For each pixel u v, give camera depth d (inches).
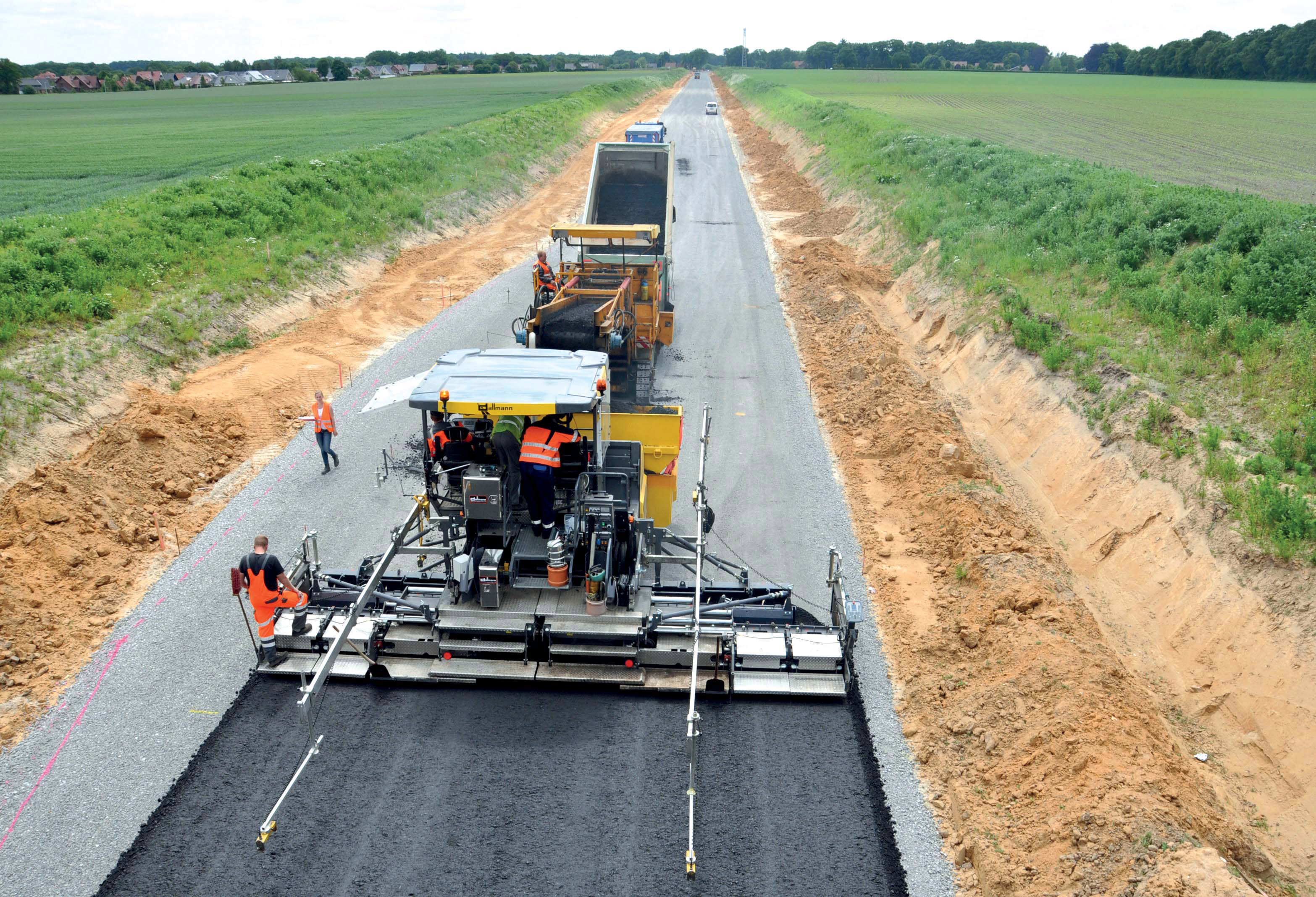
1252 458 440.8
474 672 362.0
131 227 924.6
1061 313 674.2
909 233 1048.2
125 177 1584.6
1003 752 324.8
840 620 378.0
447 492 376.8
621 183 935.7
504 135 1971.0
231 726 345.4
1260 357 515.2
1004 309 716.0
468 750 335.0
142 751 332.2
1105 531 469.7
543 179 1819.6
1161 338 592.1
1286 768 315.3
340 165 1325.0
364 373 745.0
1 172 1636.3
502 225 1393.9
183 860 284.7
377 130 2379.4
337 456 577.0
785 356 795.4
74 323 703.7
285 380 717.3
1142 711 335.6
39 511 475.2
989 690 351.3
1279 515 385.1
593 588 353.1
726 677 365.1
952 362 740.0
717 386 721.0
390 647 370.3
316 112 3223.4
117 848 289.7
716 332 860.0
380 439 618.8
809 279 1006.4
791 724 350.9
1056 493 525.7
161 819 300.4
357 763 327.6
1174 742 332.5
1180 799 284.0
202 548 477.4
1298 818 299.7
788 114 2532.0
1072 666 347.9
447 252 1206.3
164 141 2210.9
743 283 1032.2
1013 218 927.7
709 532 489.1
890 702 364.2
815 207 1465.3
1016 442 593.6
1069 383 589.0
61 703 358.0
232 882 276.8
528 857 287.7
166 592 435.8
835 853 291.0
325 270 1007.6
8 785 314.5
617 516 383.6
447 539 377.1
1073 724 317.7
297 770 301.1
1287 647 343.0
